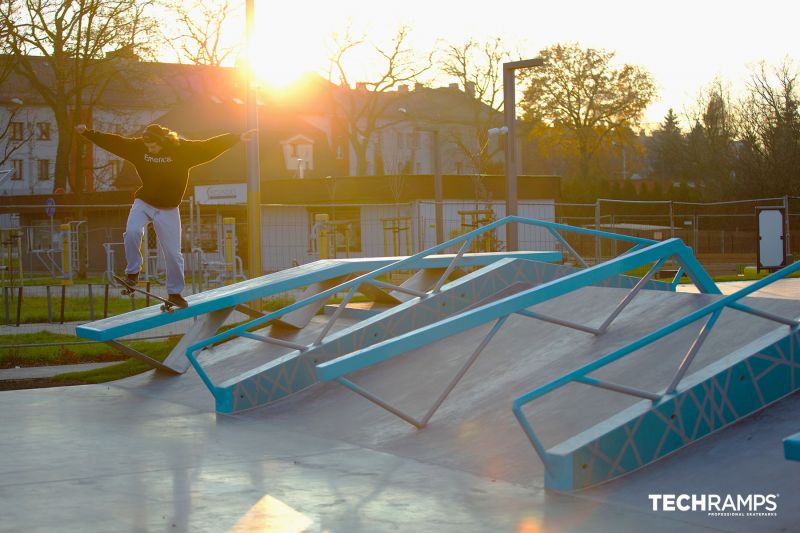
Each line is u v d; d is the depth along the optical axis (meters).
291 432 8.02
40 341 15.66
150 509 5.43
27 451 7.30
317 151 58.94
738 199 51.94
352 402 8.71
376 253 39.31
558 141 62.81
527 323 9.24
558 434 6.56
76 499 5.70
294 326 12.64
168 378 11.21
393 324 9.98
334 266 11.43
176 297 10.05
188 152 9.69
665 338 7.54
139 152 9.62
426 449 6.95
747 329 7.01
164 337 15.24
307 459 6.86
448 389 7.56
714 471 5.44
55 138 67.94
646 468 5.70
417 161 81.50
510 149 19.70
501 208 39.72
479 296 10.50
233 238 25.06
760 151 51.59
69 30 38.38
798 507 4.79
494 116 61.47
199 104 57.12
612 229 27.02
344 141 75.81
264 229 40.62
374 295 13.02
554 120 60.78
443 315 10.28
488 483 5.89
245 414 9.01
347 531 4.89
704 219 50.00
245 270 36.88
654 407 5.79
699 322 7.51
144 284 28.70
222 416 8.95
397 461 6.70
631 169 78.94
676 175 75.69
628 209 50.00
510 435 6.80
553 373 7.77
